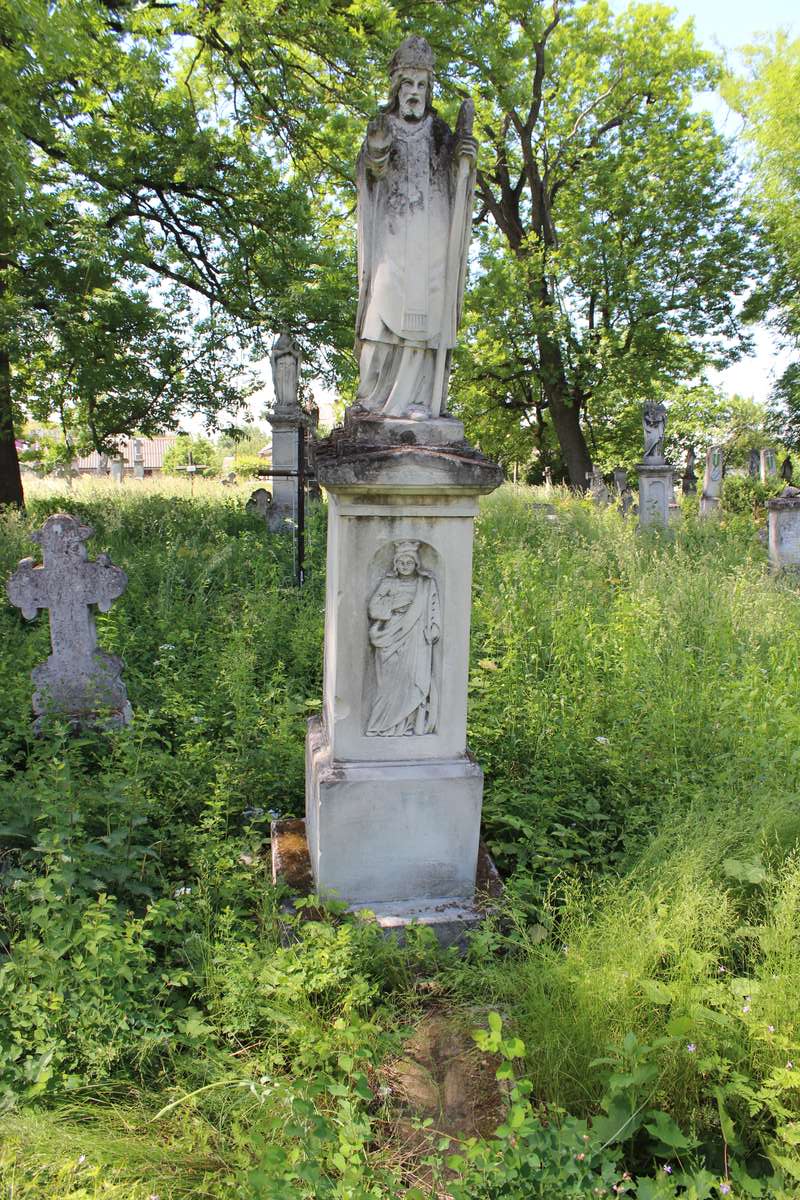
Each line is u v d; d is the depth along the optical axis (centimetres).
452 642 359
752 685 532
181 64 1282
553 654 607
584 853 387
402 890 368
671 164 2048
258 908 359
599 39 2098
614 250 2075
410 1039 292
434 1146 252
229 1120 254
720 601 739
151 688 594
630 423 2502
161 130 1226
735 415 3341
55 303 1127
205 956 307
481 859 393
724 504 2022
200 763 455
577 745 480
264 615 704
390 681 358
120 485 1912
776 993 262
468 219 346
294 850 396
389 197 343
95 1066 260
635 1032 260
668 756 464
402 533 346
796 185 2189
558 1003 270
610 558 991
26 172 738
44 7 655
